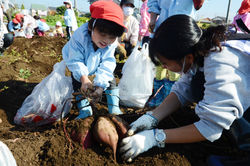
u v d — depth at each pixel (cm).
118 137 175
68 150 165
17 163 153
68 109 253
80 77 221
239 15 366
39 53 557
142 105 286
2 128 225
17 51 563
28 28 1110
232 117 141
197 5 265
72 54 233
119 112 252
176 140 161
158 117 190
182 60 149
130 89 279
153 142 165
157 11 317
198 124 153
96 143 179
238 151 174
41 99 233
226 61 139
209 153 178
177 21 139
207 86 149
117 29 198
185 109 240
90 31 228
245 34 159
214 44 139
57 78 240
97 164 161
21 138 186
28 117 232
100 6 198
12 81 338
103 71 236
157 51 146
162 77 303
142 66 272
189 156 172
